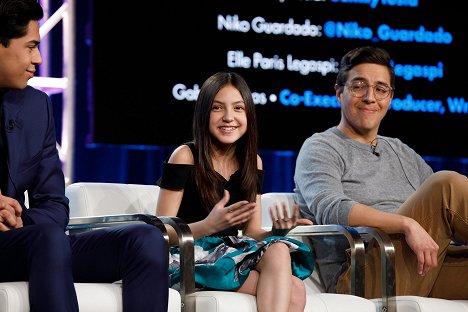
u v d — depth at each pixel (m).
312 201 5.77
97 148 9.53
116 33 9.34
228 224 4.70
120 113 9.36
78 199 5.50
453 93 10.44
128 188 5.72
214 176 5.19
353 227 5.30
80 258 4.39
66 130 9.15
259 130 9.79
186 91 9.59
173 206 5.16
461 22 10.46
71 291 3.82
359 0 10.09
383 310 5.14
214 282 4.72
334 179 5.85
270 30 9.83
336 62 10.02
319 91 9.98
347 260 5.65
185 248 4.58
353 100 6.08
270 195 6.09
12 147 4.40
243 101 5.22
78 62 9.37
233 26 9.71
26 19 4.26
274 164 10.12
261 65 9.79
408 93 10.29
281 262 4.64
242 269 4.72
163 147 9.52
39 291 3.76
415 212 5.39
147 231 4.21
